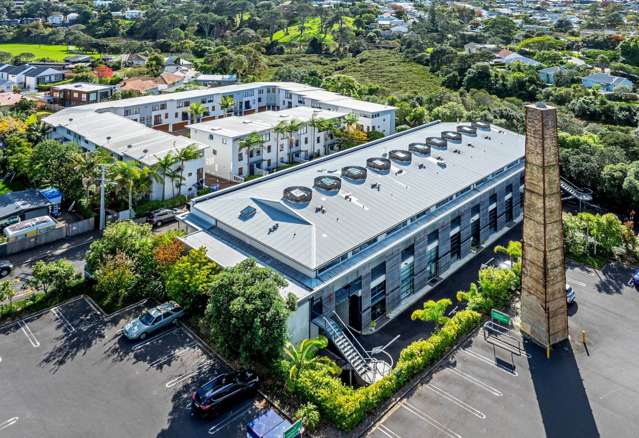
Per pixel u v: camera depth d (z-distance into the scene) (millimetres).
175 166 83000
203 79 160250
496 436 36906
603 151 89438
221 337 40844
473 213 68688
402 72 184375
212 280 46000
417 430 37344
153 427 36812
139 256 53531
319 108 124938
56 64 185500
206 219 58125
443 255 62188
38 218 69688
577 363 45500
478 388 42000
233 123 102312
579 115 137750
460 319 48906
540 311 47031
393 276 53875
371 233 52750
